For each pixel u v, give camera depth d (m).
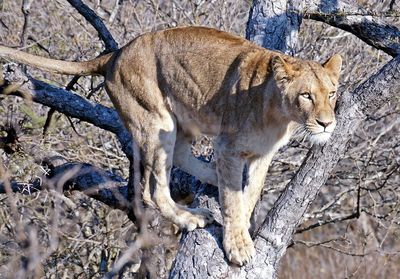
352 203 18.08
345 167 16.08
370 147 15.16
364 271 19.69
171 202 10.07
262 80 9.38
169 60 10.04
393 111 15.20
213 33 10.05
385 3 15.77
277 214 9.20
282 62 9.13
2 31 16.17
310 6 12.27
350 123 9.03
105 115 11.75
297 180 9.12
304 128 9.05
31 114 12.22
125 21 15.38
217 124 9.85
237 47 9.84
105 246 13.28
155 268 8.93
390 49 12.35
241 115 9.42
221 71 9.74
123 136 11.59
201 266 9.11
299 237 20.84
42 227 12.79
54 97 11.69
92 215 14.45
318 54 15.48
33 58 10.62
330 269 20.33
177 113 10.17
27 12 13.40
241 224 9.26
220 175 9.35
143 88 10.16
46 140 13.31
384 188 15.77
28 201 13.73
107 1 17.11
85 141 14.86
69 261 14.09
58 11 16.17
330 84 9.13
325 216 17.25
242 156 9.38
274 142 9.51
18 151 11.67
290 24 12.02
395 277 19.44
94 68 10.66
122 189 11.50
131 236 13.48
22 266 6.81
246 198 9.63
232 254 9.10
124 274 12.75
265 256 9.19
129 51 10.30
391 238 21.91
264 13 12.03
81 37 15.77
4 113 13.88
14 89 11.47
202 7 15.77
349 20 12.36
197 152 13.29
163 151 10.16
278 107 9.26
